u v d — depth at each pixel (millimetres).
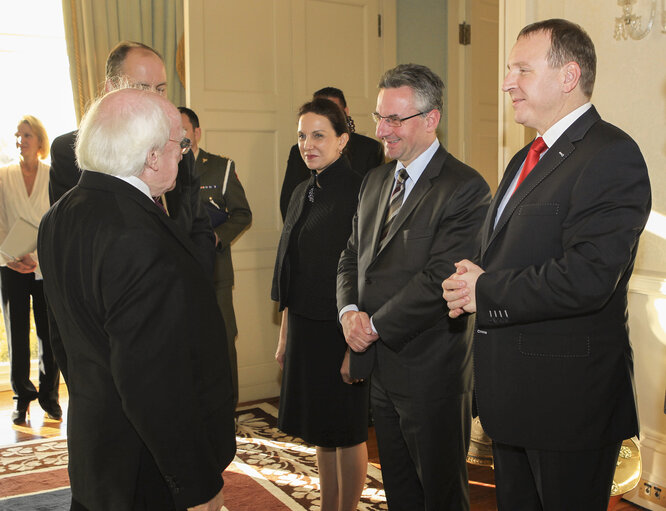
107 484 1345
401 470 2041
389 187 2061
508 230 1562
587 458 1503
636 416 1548
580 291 1369
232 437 1461
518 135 2922
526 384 1506
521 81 1552
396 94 1923
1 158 4453
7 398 4414
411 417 1901
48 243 1411
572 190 1452
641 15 2561
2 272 3871
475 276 1535
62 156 2002
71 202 1384
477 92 4902
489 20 4941
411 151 1970
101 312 1308
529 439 1505
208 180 3547
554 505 1514
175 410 1288
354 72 4441
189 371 1319
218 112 3934
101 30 4051
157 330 1274
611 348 1500
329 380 2287
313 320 2309
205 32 3863
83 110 4062
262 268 4172
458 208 1857
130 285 1262
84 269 1312
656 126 2605
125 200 1345
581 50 1507
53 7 4469
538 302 1417
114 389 1346
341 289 2162
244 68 4012
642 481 2684
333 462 2404
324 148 2352
